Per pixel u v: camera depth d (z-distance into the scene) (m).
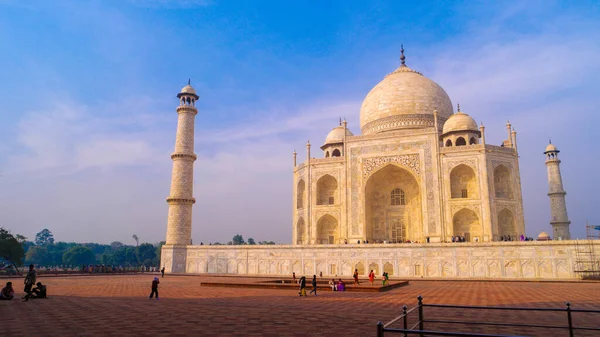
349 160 81.50
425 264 62.72
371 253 65.94
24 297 30.48
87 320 20.52
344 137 82.62
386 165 78.81
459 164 74.06
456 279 56.91
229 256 75.38
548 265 56.75
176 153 82.94
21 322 19.95
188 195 82.25
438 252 62.41
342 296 34.38
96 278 63.44
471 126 79.81
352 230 78.38
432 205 74.31
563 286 44.00
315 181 83.19
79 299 31.39
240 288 43.47
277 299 31.77
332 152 91.31
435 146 76.12
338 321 20.34
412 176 81.81
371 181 81.75
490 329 18.92
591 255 54.56
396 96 90.31
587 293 35.41
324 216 81.69
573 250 55.62
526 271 57.75
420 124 88.00
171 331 17.47
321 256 68.75
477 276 59.84
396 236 81.62
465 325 20.09
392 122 89.31
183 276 68.81
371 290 39.28
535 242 57.75
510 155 74.69
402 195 82.94
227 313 23.14
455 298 31.66
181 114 85.50
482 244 60.34
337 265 67.56
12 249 91.38
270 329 18.00
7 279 60.09
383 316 22.22
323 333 17.12
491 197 70.94
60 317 21.59
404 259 63.91
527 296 32.91
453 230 72.69
